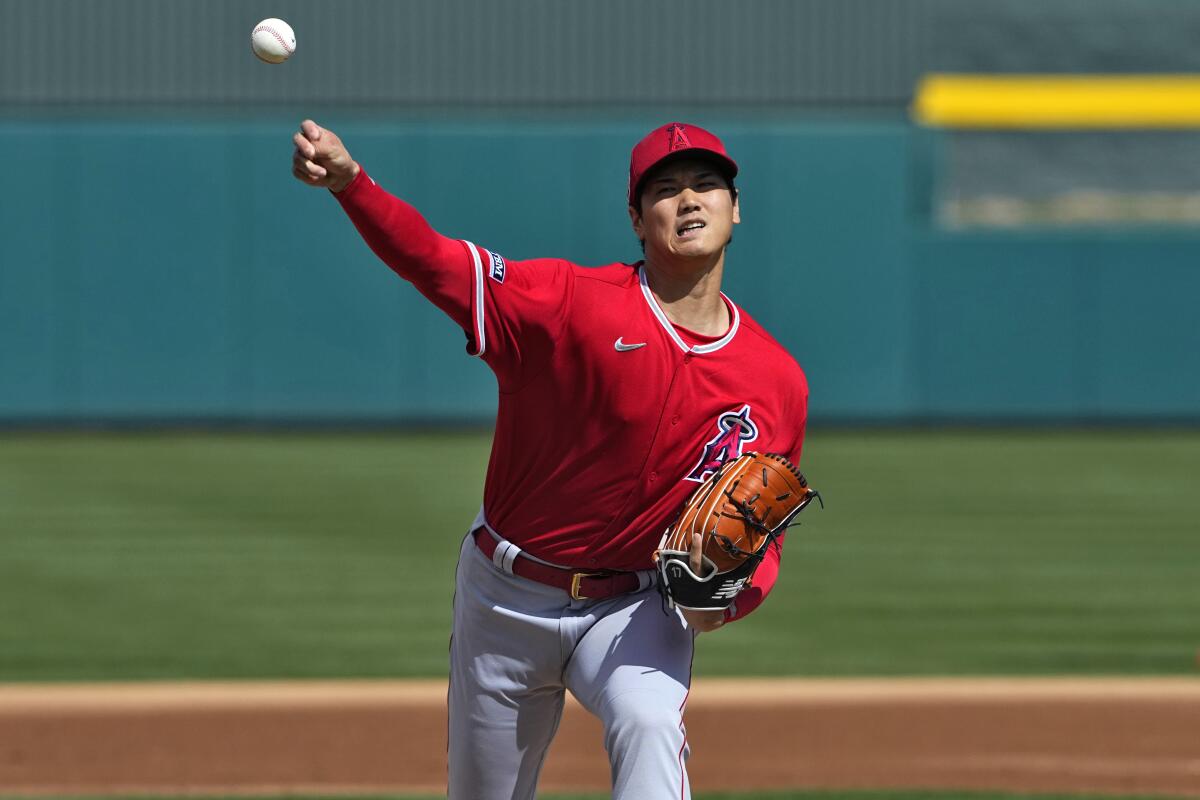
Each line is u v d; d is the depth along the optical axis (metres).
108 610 28.25
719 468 12.16
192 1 56.22
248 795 18.30
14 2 55.94
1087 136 72.50
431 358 54.97
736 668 23.73
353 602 28.98
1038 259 55.44
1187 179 72.00
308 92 56.50
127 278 54.12
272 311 54.53
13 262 53.78
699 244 11.73
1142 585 30.78
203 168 54.03
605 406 11.84
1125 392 55.81
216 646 25.38
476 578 12.52
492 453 12.52
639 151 11.95
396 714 19.73
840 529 37.12
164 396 54.53
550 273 11.80
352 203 10.99
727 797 18.08
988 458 49.12
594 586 12.28
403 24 56.62
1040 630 26.64
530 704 12.66
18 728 19.33
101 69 56.19
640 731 11.60
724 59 57.00
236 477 44.84
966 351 55.53
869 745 19.55
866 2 56.94
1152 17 70.31
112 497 41.47
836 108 57.16
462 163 53.84
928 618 27.61
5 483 43.81
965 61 70.25
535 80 56.81
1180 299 55.56
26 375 54.12
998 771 19.14
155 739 19.39
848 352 55.34
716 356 12.04
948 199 71.44
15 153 53.53
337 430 54.97
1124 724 19.89
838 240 54.97
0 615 27.83
